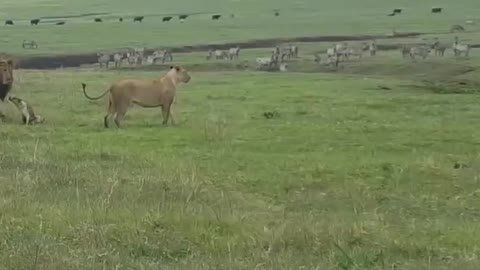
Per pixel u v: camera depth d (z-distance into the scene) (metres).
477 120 27.73
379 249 11.48
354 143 22.94
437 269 10.54
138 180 15.85
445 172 19.02
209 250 10.98
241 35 89.00
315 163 19.92
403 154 21.56
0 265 8.63
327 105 31.36
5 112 26.66
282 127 25.28
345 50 64.50
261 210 14.55
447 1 131.25
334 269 10.25
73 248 10.02
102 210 12.38
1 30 100.31
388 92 37.72
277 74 52.16
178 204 13.80
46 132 23.52
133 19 118.56
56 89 36.50
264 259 10.45
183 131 24.22
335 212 14.82
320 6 131.62
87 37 90.25
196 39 85.88
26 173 15.60
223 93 35.66
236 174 18.47
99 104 30.73
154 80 25.62
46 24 112.19
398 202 16.20
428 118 28.20
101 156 19.70
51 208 12.38
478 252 11.64
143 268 9.29
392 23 98.56
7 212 11.95
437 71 53.81
